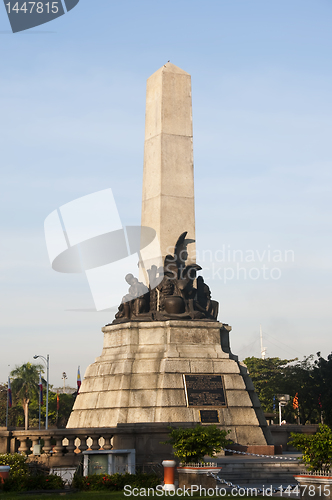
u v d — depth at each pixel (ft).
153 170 119.14
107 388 102.47
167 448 85.10
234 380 102.83
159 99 121.49
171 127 120.47
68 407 341.41
